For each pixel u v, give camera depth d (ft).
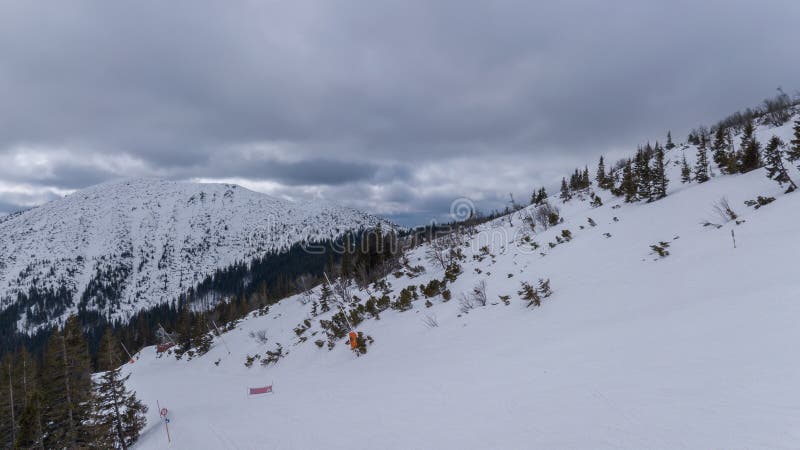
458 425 29.55
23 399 96.17
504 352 48.57
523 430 24.32
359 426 37.83
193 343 208.64
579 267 76.33
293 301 207.62
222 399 90.17
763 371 21.91
